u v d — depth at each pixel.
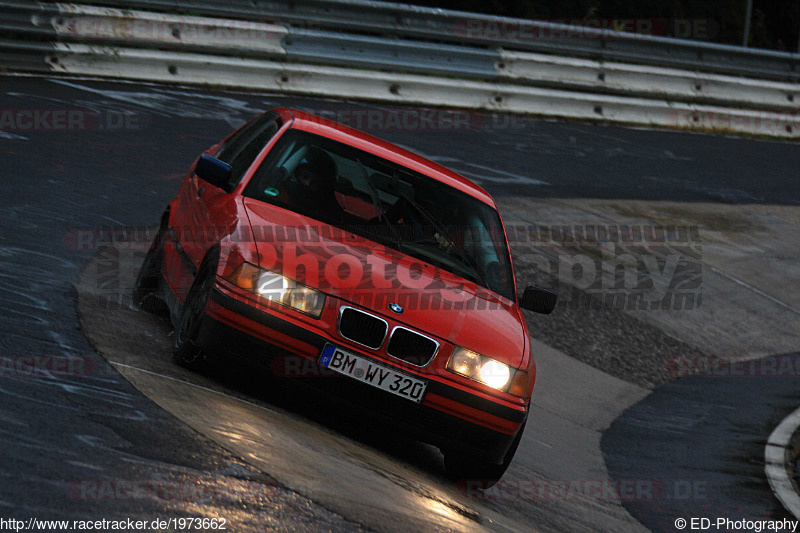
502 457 12.12
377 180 14.09
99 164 23.30
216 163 13.49
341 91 37.22
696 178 38.53
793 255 32.47
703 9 73.31
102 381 10.23
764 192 38.84
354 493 8.95
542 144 37.84
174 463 8.27
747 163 42.59
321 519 7.87
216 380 12.09
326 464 9.74
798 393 22.42
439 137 34.97
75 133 25.30
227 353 11.35
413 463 12.41
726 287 28.33
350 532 7.79
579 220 30.11
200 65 34.03
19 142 23.27
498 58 41.03
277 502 7.95
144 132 26.92
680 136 45.03
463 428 11.72
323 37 36.72
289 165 13.78
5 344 10.88
